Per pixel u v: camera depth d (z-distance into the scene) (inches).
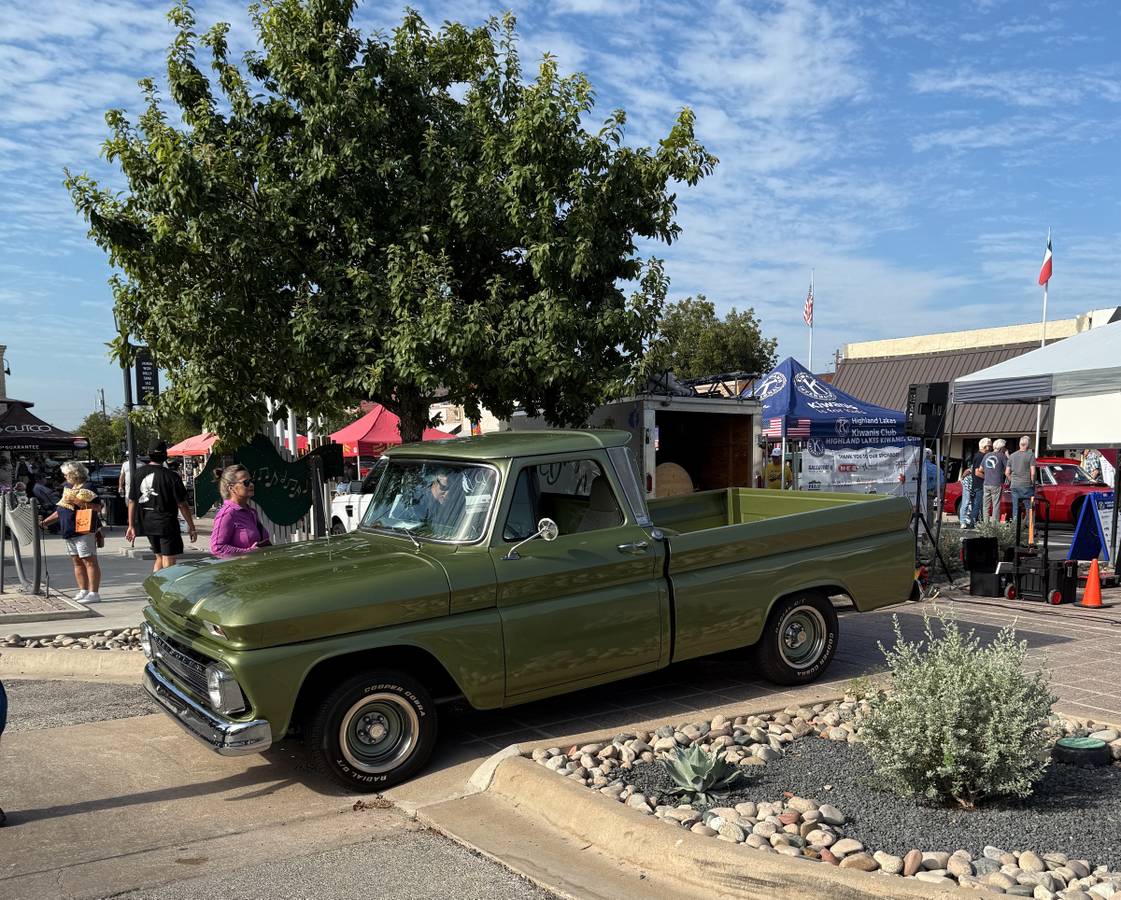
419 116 335.6
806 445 642.8
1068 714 214.2
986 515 652.1
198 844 163.8
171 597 199.6
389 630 189.6
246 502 296.5
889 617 358.0
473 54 351.6
